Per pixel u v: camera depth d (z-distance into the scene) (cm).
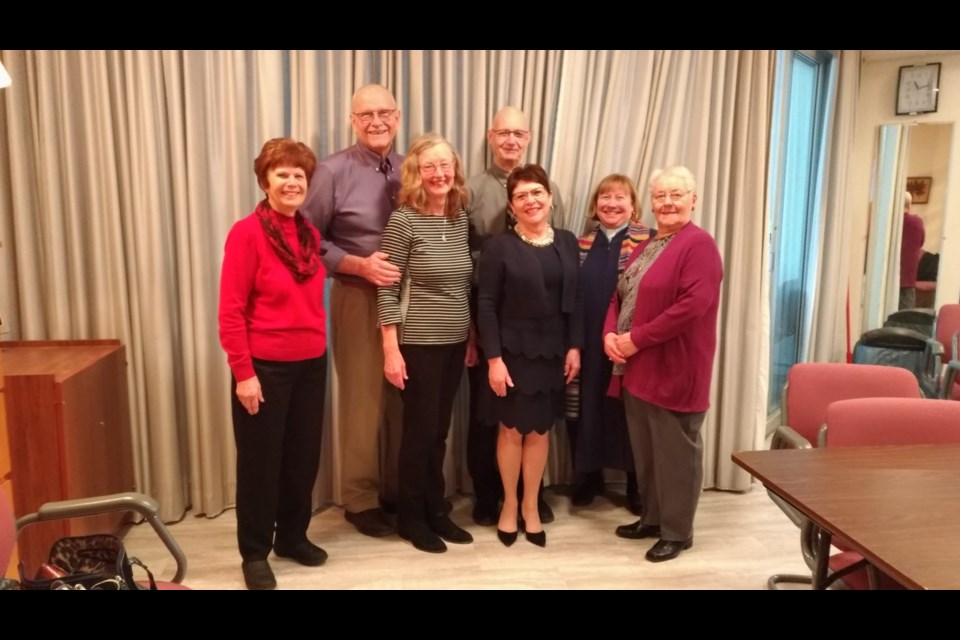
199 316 271
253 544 235
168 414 273
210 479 282
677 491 254
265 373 223
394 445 283
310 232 231
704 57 296
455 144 291
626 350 250
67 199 261
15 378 217
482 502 288
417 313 246
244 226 215
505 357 255
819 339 417
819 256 409
